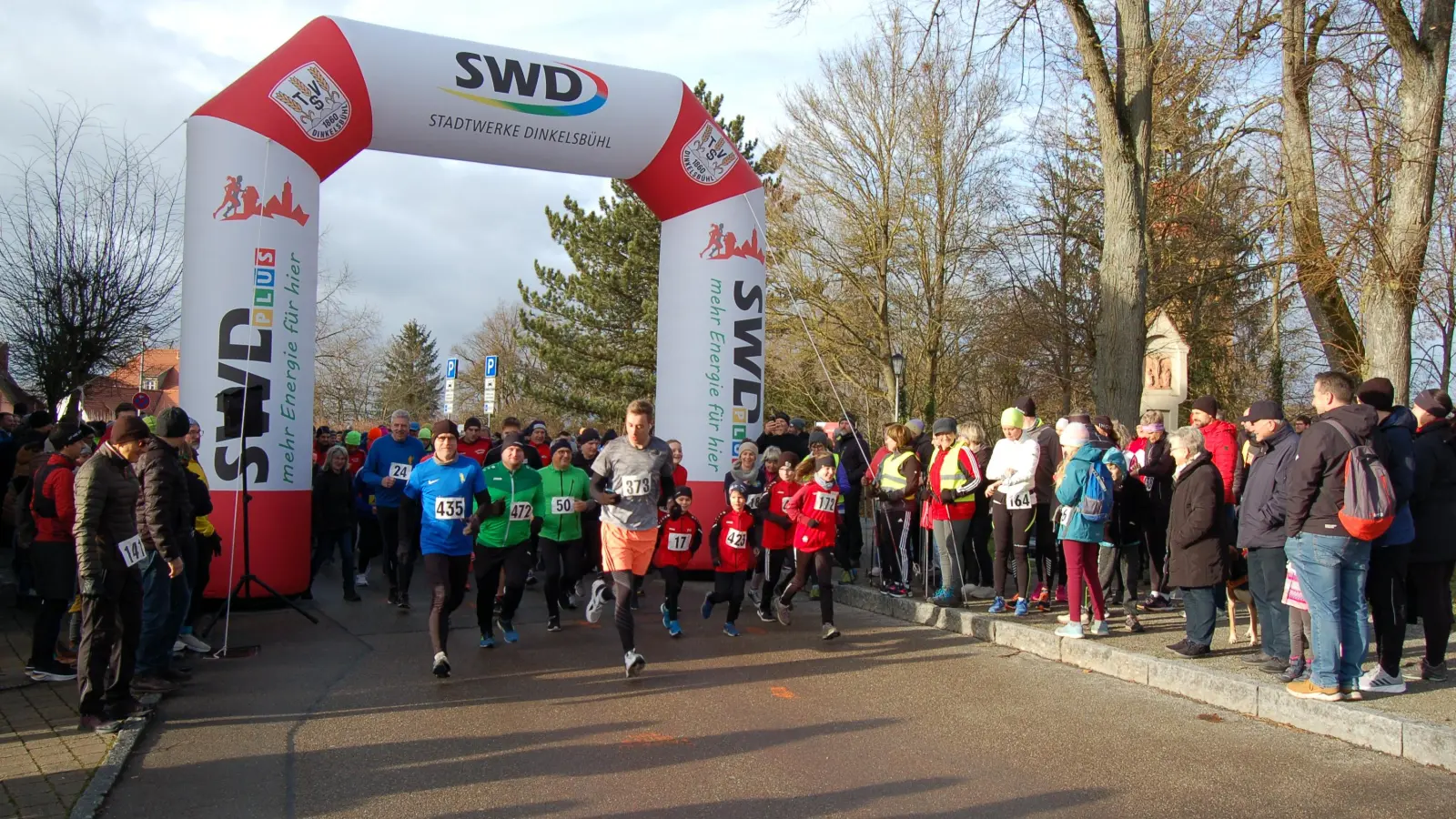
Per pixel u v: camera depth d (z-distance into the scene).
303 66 9.88
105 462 5.73
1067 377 25.16
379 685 6.89
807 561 8.74
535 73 11.09
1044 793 4.83
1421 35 11.68
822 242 26.00
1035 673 7.41
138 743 5.55
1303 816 4.56
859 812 4.57
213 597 9.48
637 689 6.84
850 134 24.98
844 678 7.21
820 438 11.05
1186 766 5.25
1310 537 6.02
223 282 9.48
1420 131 11.69
